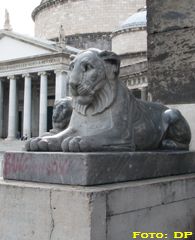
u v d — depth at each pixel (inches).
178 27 229.5
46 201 132.6
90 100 152.8
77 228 124.9
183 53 227.5
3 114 2301.9
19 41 1969.7
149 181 155.3
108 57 155.5
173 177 172.9
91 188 130.0
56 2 2559.1
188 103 224.2
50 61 1839.3
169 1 233.5
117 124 154.6
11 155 154.0
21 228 138.6
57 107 182.7
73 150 141.6
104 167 138.4
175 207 165.6
